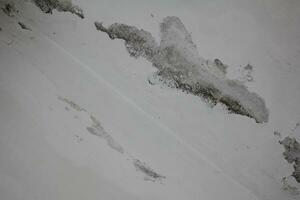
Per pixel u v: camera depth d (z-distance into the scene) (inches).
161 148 66.7
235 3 49.6
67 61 66.7
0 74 71.6
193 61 56.8
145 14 55.6
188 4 51.8
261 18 49.6
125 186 70.6
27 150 71.6
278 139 59.1
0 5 66.8
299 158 59.6
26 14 65.6
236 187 66.9
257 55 52.9
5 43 70.6
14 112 71.7
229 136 61.4
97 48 62.6
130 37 59.0
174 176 68.2
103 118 67.9
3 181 71.5
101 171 70.9
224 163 64.7
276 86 54.4
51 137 71.6
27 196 71.3
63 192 70.4
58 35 64.9
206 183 67.8
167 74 59.6
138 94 63.4
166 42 56.8
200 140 63.6
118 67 62.6
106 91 65.7
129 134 67.5
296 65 51.4
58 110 70.9
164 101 62.1
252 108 57.6
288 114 56.1
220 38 53.2
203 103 59.7
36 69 69.7
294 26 48.5
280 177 63.1
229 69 55.6
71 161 71.4
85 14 60.1
